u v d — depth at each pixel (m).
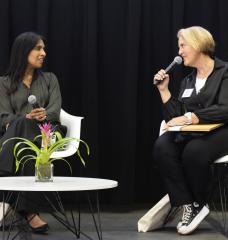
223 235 3.85
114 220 4.59
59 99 4.29
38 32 5.01
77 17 5.14
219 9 5.09
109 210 5.13
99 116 5.19
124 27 5.11
